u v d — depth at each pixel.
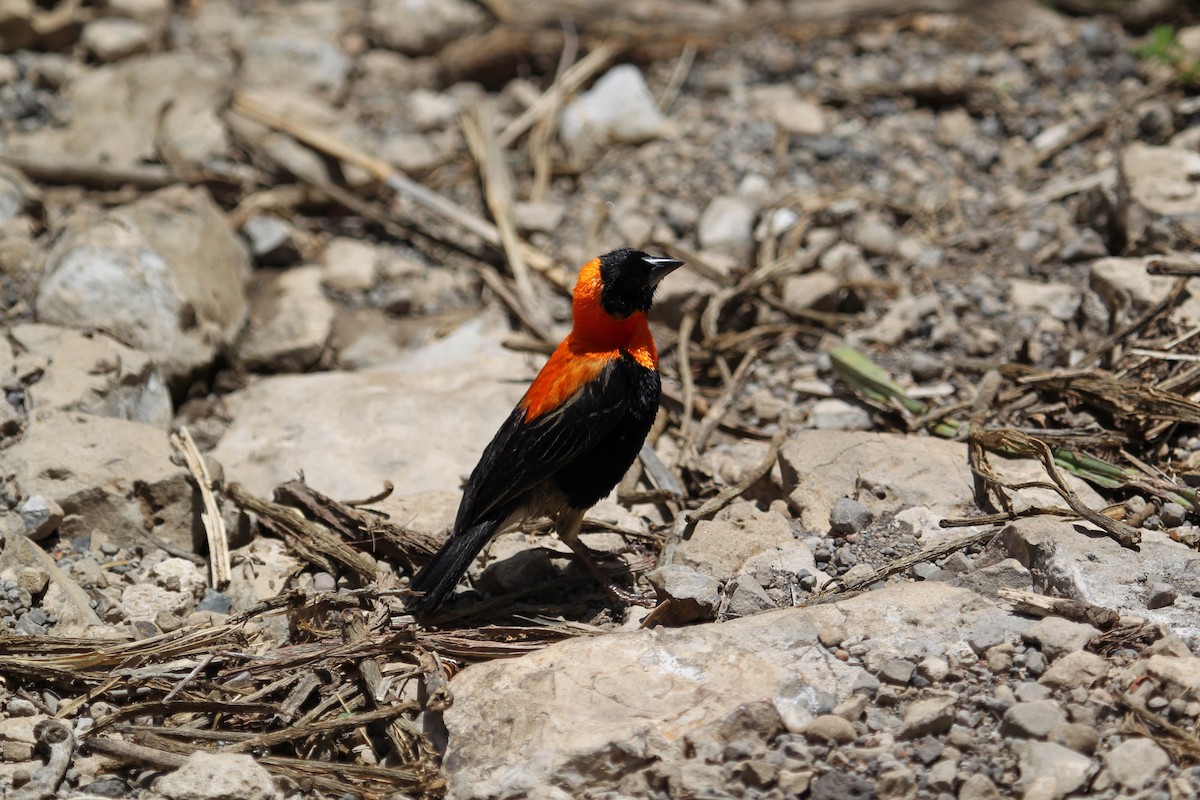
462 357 12.72
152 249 12.23
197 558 9.91
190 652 8.54
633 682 7.65
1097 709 7.17
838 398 11.80
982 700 7.35
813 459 10.13
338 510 10.07
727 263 13.38
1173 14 15.66
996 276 12.88
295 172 14.73
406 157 15.36
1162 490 9.38
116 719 7.97
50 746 7.70
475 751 7.49
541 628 8.70
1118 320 11.27
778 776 6.96
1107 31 15.52
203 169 14.66
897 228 13.79
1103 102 14.79
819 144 14.77
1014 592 8.10
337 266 13.86
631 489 10.66
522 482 8.84
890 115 15.23
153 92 15.36
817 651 7.88
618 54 16.47
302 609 8.84
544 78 16.64
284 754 7.88
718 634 8.01
